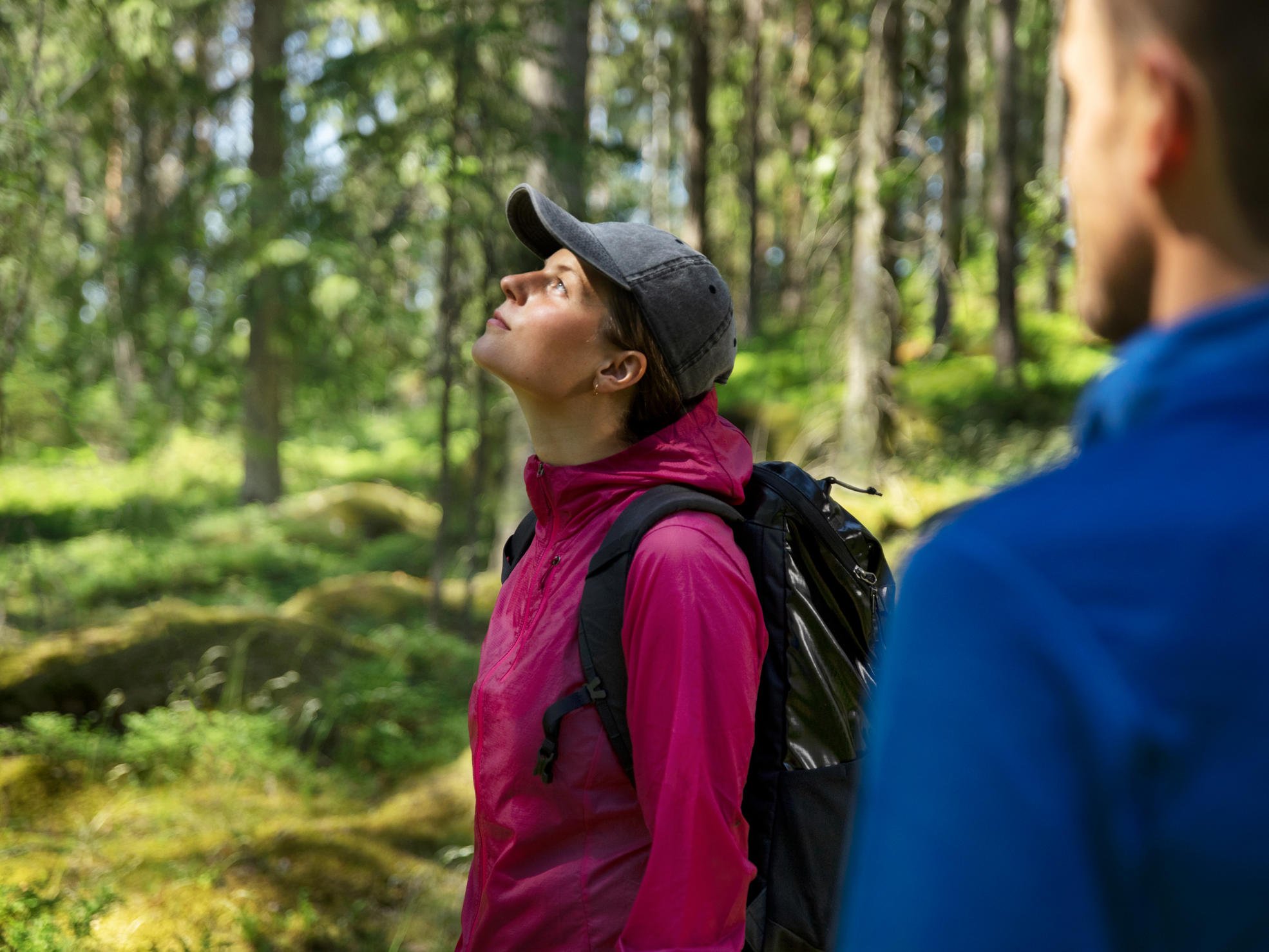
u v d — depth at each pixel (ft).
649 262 4.64
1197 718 1.38
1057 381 41.29
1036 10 52.29
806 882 4.37
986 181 61.36
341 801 14.10
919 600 1.58
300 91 27.02
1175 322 1.58
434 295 37.99
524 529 5.20
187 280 33.22
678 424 4.64
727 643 4.06
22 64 17.37
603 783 4.22
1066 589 1.46
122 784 13.42
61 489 32.48
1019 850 1.42
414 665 19.39
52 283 20.03
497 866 4.38
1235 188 1.54
